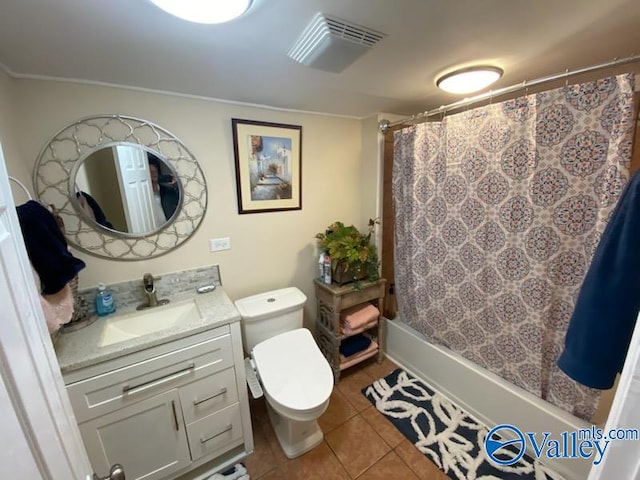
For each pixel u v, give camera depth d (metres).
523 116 1.27
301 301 1.79
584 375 0.87
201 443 1.35
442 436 1.55
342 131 2.13
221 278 1.80
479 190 1.49
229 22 0.85
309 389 1.34
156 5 0.74
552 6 0.82
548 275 1.28
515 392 1.45
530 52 1.13
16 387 0.34
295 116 1.90
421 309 1.95
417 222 1.87
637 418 0.41
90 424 1.08
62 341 1.17
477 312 1.62
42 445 0.39
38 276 0.97
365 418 1.70
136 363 1.14
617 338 0.81
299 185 1.99
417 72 1.30
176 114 1.51
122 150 1.40
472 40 1.02
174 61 1.11
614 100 1.01
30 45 0.94
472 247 1.58
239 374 1.40
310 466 1.43
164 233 1.57
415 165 1.81
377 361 2.21
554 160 1.20
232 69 1.20
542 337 1.34
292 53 1.06
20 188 1.15
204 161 1.63
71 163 1.30
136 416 1.17
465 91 1.51
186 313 1.54
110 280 1.47
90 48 0.99
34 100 1.20
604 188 1.06
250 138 1.74
